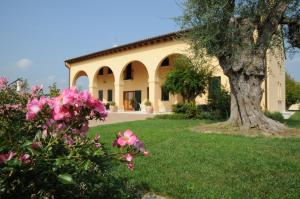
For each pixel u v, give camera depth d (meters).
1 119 2.22
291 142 7.83
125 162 1.96
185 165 5.32
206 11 9.47
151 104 22.91
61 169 1.87
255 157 5.88
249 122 10.21
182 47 20.70
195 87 17.75
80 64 30.34
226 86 17.94
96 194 2.50
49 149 1.85
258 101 10.31
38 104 1.93
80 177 2.28
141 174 4.75
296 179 4.52
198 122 14.43
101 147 2.07
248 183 4.38
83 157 1.92
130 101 28.95
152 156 5.99
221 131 10.10
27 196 1.88
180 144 7.40
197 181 4.45
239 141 7.87
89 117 1.96
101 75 32.16
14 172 1.72
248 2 9.44
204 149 6.72
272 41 10.52
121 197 2.71
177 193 3.95
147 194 4.04
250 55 10.03
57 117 1.85
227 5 9.55
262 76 10.33
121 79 25.88
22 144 1.78
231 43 9.82
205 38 9.46
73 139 2.07
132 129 11.13
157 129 11.13
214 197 3.79
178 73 18.19
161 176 4.67
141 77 28.06
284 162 5.50
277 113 17.00
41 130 2.11
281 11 9.80
